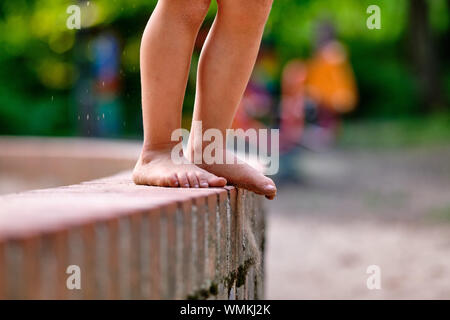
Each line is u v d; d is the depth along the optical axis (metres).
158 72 2.49
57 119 16.16
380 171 11.13
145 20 14.44
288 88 10.00
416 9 21.34
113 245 1.56
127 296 1.60
